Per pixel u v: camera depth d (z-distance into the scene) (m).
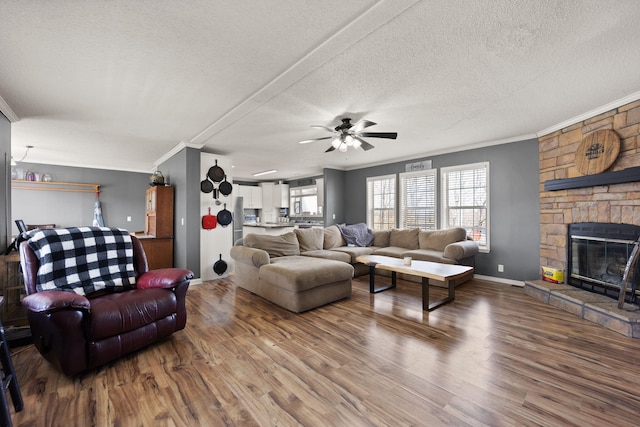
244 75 2.35
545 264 3.92
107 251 2.56
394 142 4.60
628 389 1.76
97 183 6.39
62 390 1.78
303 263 3.55
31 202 5.73
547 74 2.36
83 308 1.88
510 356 2.17
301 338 2.51
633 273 2.82
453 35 1.84
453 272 3.08
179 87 2.55
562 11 1.62
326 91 2.64
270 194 9.34
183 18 1.66
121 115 3.23
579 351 2.25
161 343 2.43
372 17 1.66
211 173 4.92
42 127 3.62
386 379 1.89
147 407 1.63
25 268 2.13
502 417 1.53
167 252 4.79
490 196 4.62
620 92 2.72
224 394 1.74
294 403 1.66
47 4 1.52
